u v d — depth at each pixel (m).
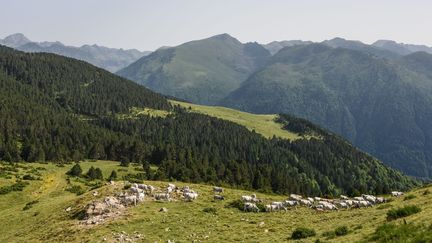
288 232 40.94
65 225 51.56
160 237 42.72
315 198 64.56
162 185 69.69
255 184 144.25
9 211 73.56
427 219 29.89
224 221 48.97
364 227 35.47
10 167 130.12
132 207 54.94
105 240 42.78
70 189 101.56
